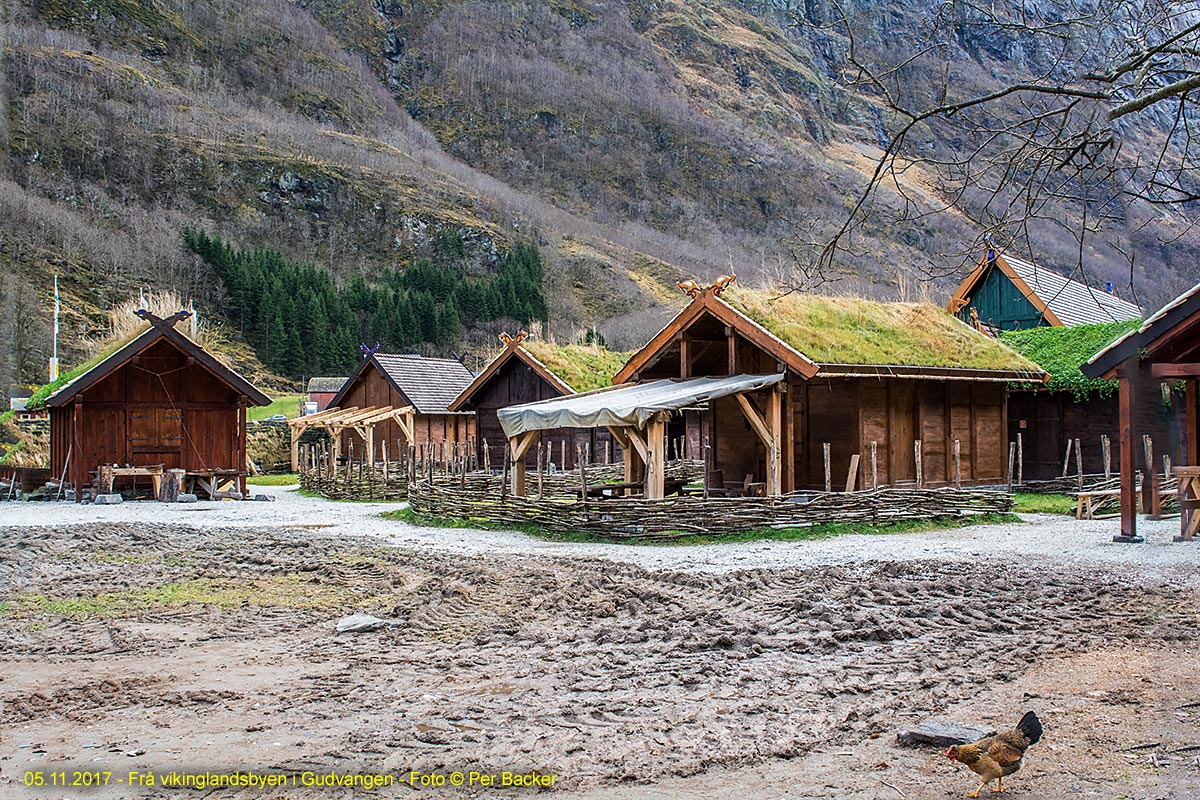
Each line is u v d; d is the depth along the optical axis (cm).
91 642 945
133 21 14638
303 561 1456
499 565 1404
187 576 1344
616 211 12606
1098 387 2703
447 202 12888
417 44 17912
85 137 10844
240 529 1995
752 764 598
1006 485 2492
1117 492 2094
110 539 1778
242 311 8244
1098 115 703
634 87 14312
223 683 788
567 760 603
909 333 2314
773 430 2020
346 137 14375
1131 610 1031
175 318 3009
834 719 682
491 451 3581
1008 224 739
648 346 2298
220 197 11494
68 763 604
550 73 16175
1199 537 1608
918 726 640
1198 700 702
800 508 1833
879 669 814
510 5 18012
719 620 999
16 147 9719
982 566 1350
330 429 4109
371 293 9056
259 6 16712
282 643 936
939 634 938
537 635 951
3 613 1090
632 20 15225
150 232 9362
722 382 2038
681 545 1683
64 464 3116
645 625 976
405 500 2964
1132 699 709
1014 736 531
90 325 6372
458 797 548
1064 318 3162
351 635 965
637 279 10888
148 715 704
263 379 7594
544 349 3453
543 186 13988
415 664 845
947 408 2373
